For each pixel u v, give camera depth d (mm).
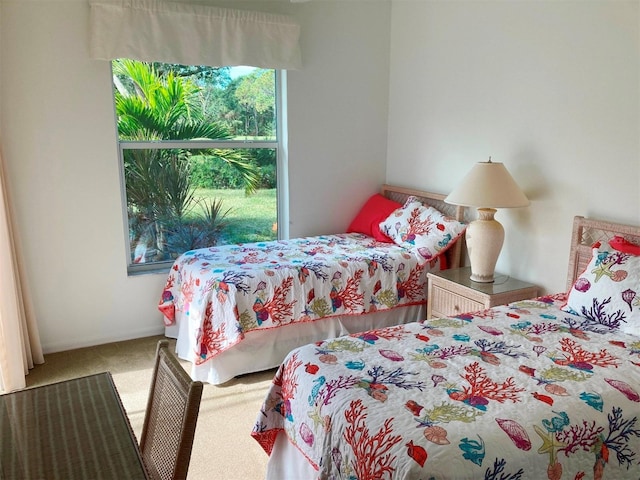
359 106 4262
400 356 1979
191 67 3729
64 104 3283
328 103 4125
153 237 3854
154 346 3555
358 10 4098
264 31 3676
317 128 4117
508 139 3240
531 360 1935
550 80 2926
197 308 3053
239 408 2762
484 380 1774
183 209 3912
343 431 1612
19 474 1097
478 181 2930
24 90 3162
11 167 3193
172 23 3383
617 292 2264
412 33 4012
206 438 2486
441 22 3697
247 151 4039
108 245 3549
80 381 1547
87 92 3332
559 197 2938
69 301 3484
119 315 3654
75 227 3434
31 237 3311
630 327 2182
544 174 3016
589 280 2404
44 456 1164
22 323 3115
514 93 3162
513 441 1452
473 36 3428
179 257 3611
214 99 3854
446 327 2293
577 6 2734
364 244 3832
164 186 3811
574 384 1743
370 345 2092
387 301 3416
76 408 1380
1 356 2893
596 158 2711
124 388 2941
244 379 3094
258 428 2049
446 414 1560
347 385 1756
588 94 2723
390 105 4375
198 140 3863
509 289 2975
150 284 3717
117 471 1111
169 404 1332
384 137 4438
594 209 2750
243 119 3984
